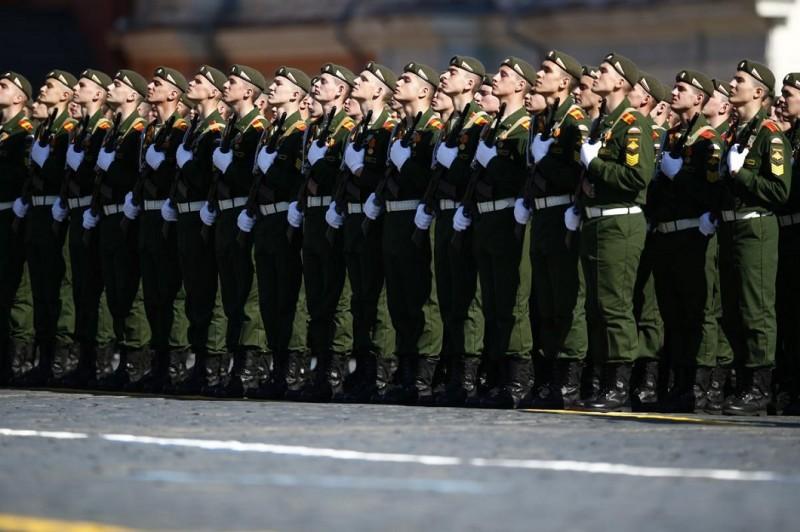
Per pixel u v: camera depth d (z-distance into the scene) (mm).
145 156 35719
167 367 35875
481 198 31219
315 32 69938
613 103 29844
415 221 32125
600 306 29984
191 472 20391
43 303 37750
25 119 37938
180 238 35188
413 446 22734
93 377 37219
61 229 37531
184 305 35812
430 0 67375
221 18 73000
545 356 30906
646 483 19844
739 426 26312
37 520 17156
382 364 33094
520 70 31203
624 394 30281
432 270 32625
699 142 30906
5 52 73000
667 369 32031
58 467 20719
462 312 31875
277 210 33969
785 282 31719
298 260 34031
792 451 22766
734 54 59531
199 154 34906
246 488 19281
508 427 25344
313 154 33375
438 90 32250
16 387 37750
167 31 73375
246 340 34375
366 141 32844
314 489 19219
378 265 33000
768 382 30766
